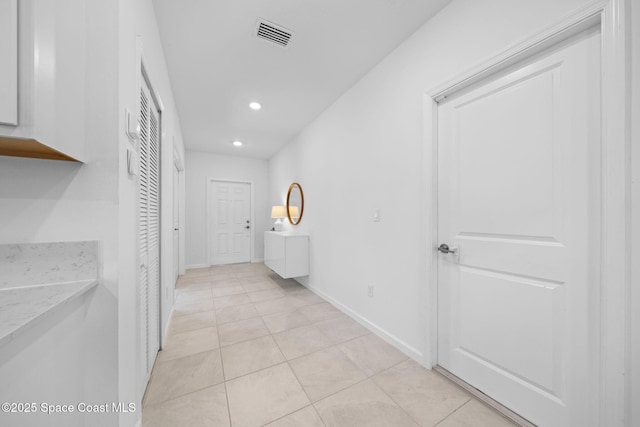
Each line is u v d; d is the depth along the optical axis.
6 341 0.46
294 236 3.09
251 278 3.73
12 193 0.75
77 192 0.80
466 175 1.39
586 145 0.97
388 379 1.43
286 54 1.86
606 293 0.87
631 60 0.83
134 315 1.04
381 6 1.43
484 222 1.31
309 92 2.42
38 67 0.58
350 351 1.73
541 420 1.09
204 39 1.69
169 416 1.16
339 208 2.52
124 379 0.90
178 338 1.91
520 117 1.16
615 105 0.84
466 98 1.39
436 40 1.48
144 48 1.21
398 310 1.78
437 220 1.55
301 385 1.38
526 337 1.14
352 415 1.18
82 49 0.79
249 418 1.16
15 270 0.74
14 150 0.67
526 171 1.14
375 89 2.00
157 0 1.37
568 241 1.01
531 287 1.12
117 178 0.84
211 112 2.87
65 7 0.70
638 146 0.82
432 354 1.54
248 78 2.17
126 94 0.92
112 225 0.83
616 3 0.84
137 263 1.08
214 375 1.47
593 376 0.95
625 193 0.83
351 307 2.32
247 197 5.04
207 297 2.87
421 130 1.59
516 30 1.11
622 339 0.83
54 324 0.70
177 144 2.92
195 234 4.50
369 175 2.08
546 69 1.07
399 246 1.77
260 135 3.66
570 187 1.01
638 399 0.81
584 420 0.97
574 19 0.94
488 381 1.28
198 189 4.54
